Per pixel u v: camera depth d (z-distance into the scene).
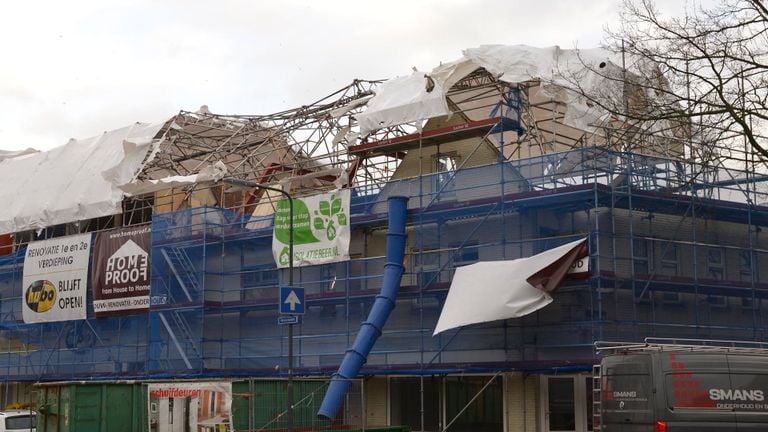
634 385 21.53
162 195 44.91
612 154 30.55
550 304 30.86
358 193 36.88
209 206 41.00
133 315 41.09
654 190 31.33
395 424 34.53
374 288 35.47
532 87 38.44
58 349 44.41
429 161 36.53
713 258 33.47
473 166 34.47
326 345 36.31
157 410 28.34
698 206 32.41
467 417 32.66
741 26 22.30
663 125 31.56
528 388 31.12
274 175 42.34
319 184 43.22
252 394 27.47
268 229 37.75
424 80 34.84
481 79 36.66
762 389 21.22
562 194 30.34
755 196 34.03
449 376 33.44
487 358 31.97
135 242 41.28
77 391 28.83
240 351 38.22
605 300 30.56
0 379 46.59
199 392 27.62
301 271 37.56
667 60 23.03
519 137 34.88
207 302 38.50
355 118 37.31
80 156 46.00
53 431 28.98
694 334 32.34
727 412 20.89
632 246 29.92
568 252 29.44
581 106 31.88
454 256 33.00
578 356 30.17
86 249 43.50
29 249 45.97
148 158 42.66
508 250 32.12
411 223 34.31
